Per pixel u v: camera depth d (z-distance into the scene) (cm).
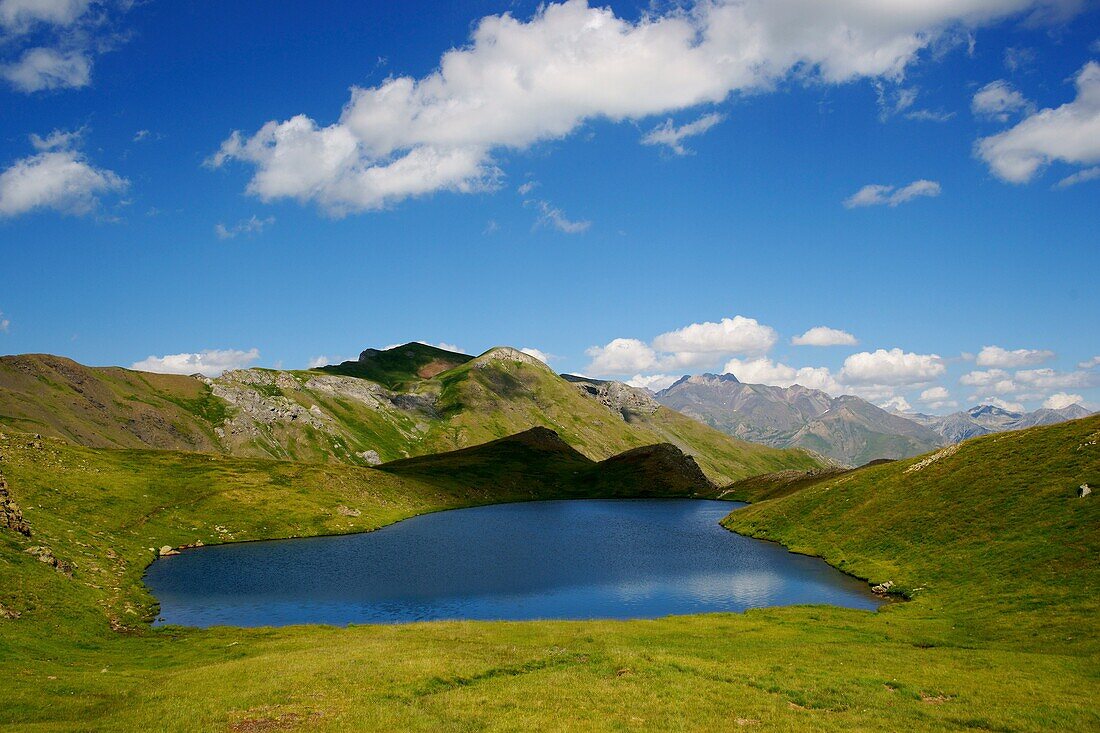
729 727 2884
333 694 3234
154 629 5778
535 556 10119
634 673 3806
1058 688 3484
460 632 5259
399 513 15512
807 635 5166
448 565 9419
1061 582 5406
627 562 9544
